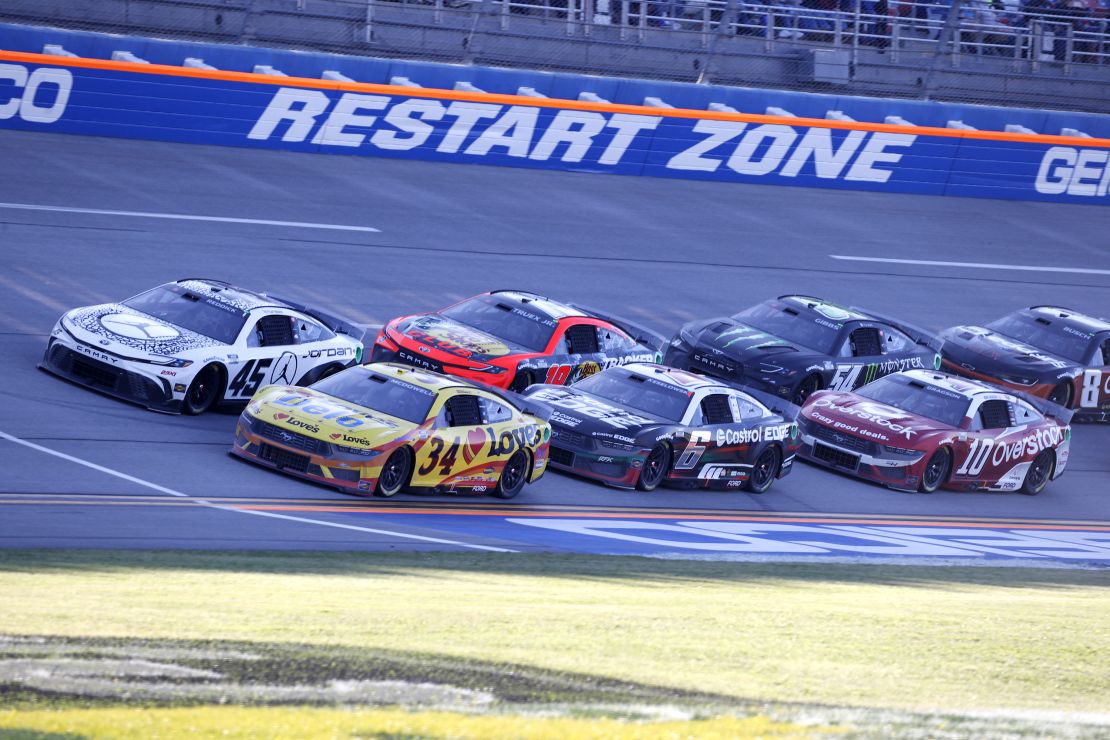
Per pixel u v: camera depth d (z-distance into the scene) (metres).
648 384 68.00
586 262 99.88
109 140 105.38
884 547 59.53
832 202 127.62
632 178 123.69
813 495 69.88
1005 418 77.50
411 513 53.41
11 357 65.00
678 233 110.69
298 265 88.25
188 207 95.06
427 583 40.03
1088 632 39.28
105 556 39.69
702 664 30.31
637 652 30.89
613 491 63.69
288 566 41.12
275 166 107.69
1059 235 131.12
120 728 21.09
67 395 60.81
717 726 24.55
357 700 24.30
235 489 52.03
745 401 69.06
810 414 76.00
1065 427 80.19
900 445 73.00
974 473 75.44
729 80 132.38
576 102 121.19
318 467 54.25
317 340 66.81
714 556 52.75
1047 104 144.88
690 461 65.69
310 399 56.59
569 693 26.30
